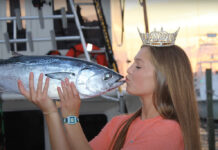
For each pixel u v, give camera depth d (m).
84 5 3.55
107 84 1.25
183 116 1.25
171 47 1.33
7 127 3.26
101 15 3.19
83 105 3.23
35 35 3.51
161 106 1.26
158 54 1.29
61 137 1.19
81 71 1.23
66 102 1.22
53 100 1.30
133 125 1.35
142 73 1.30
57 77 1.21
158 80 1.27
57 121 1.20
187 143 1.22
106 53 3.18
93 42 3.52
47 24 3.52
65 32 3.55
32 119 3.29
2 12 3.52
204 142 4.77
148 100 1.32
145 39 1.37
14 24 3.16
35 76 1.22
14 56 1.27
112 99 3.02
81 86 1.23
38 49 3.48
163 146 1.16
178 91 1.26
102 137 1.49
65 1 3.54
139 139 1.22
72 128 1.23
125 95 3.16
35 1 2.94
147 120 1.28
